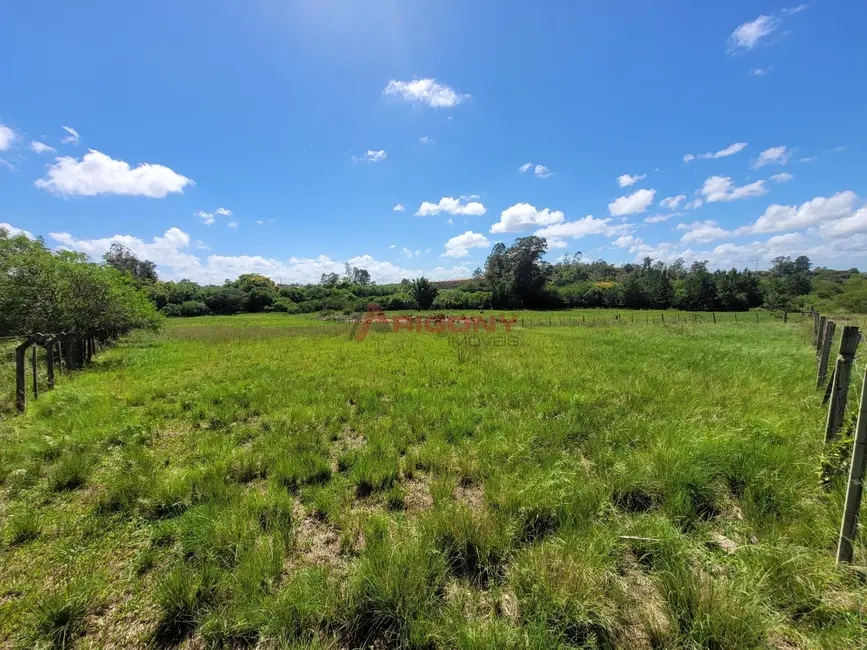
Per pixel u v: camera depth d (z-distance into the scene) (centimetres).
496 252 6053
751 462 347
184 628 214
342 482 377
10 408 601
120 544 283
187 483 358
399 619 209
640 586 239
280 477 380
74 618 215
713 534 285
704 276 5409
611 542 259
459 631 196
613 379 758
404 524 306
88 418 550
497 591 231
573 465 393
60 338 868
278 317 4159
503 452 428
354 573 245
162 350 1382
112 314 1311
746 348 1147
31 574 251
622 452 415
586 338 1543
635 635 204
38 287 1020
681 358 978
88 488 367
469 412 575
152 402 661
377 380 820
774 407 535
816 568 230
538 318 3450
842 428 327
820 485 320
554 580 224
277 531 286
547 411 575
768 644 191
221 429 534
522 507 306
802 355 970
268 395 695
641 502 330
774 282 5169
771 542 264
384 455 433
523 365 930
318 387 768
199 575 238
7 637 205
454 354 1170
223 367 1001
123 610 223
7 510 323
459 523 281
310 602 217
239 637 206
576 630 205
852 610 204
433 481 380
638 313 4400
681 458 358
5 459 405
